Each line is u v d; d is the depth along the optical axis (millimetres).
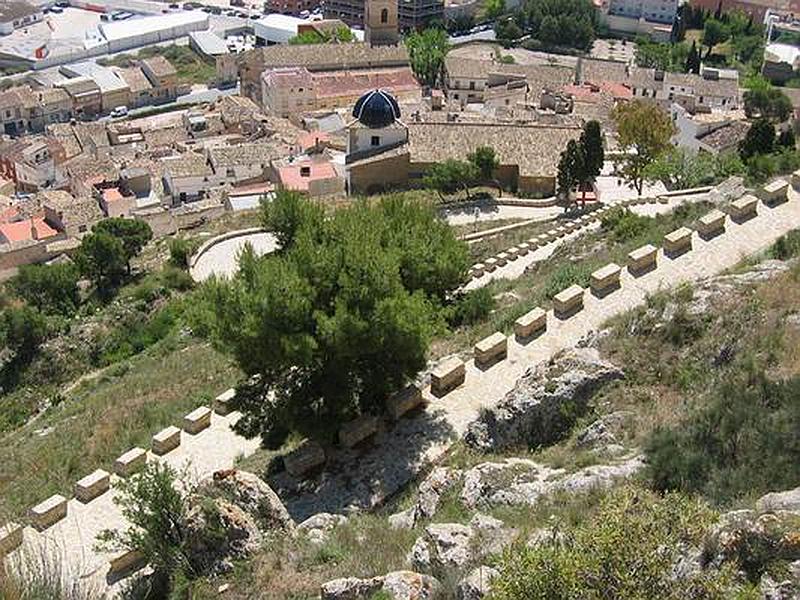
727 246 48500
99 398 58750
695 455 27469
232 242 88938
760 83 160375
